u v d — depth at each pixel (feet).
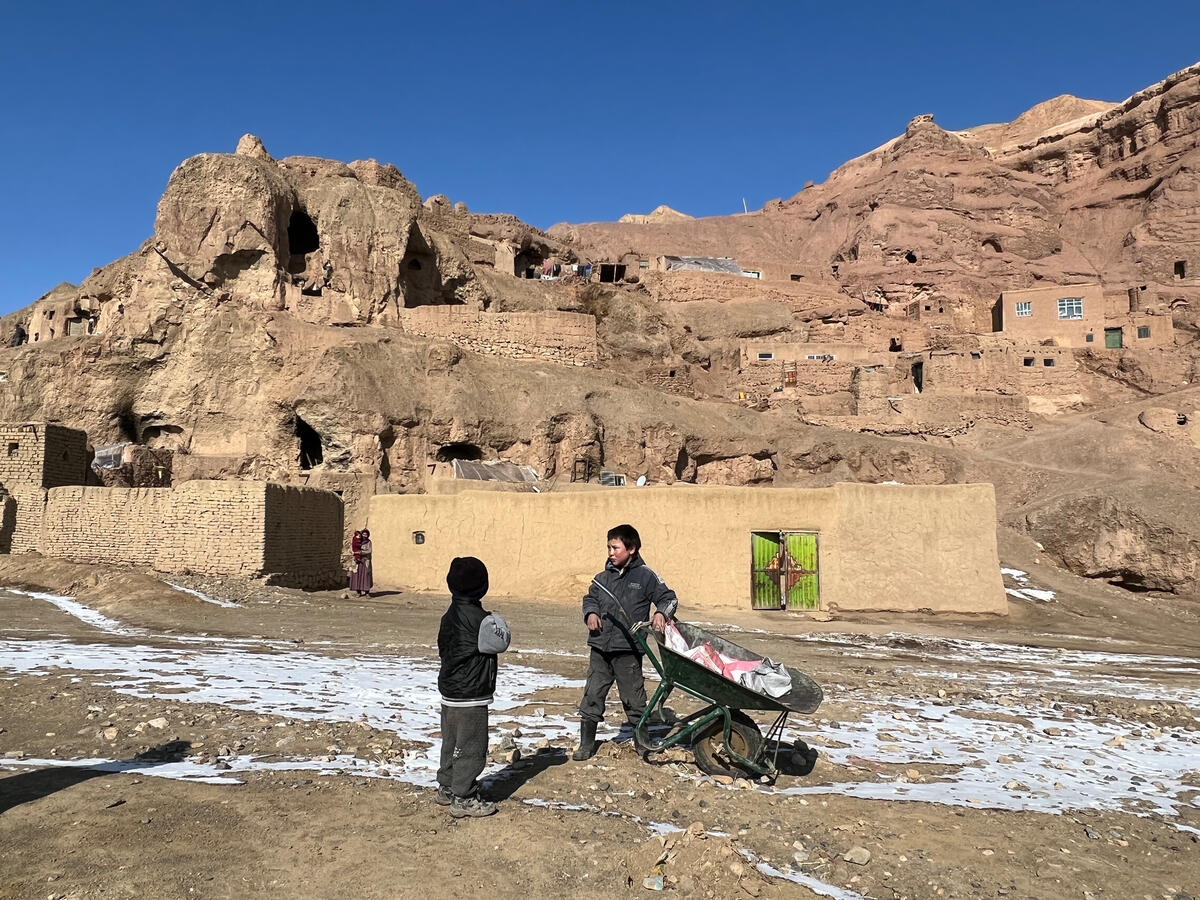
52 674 27.55
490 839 15.01
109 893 12.27
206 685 26.89
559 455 134.00
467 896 12.84
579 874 13.82
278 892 12.65
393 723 23.18
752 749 19.30
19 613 46.42
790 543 69.62
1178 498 116.88
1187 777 21.90
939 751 23.16
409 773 18.75
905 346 184.24
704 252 335.06
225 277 147.43
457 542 74.08
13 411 143.13
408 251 165.89
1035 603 79.41
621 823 16.11
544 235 231.30
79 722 21.59
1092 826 17.34
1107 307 181.47
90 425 142.92
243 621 46.91
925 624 65.62
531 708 25.96
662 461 140.15
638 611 20.25
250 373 139.33
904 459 144.66
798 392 168.66
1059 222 294.66
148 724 21.22
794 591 69.15
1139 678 43.45
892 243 266.16
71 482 78.84
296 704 24.77
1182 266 245.04
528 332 154.51
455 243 180.34
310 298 149.89
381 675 30.83
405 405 130.31
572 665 35.55
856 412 160.45
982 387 163.12
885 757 22.17
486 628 16.34
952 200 285.23
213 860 13.58
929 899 13.56
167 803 15.98
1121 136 300.40
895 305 236.63
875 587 69.21
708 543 69.67
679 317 199.62
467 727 16.25
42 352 146.30
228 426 139.33
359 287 152.25
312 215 157.48
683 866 13.82
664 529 70.23
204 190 145.89
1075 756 23.59
